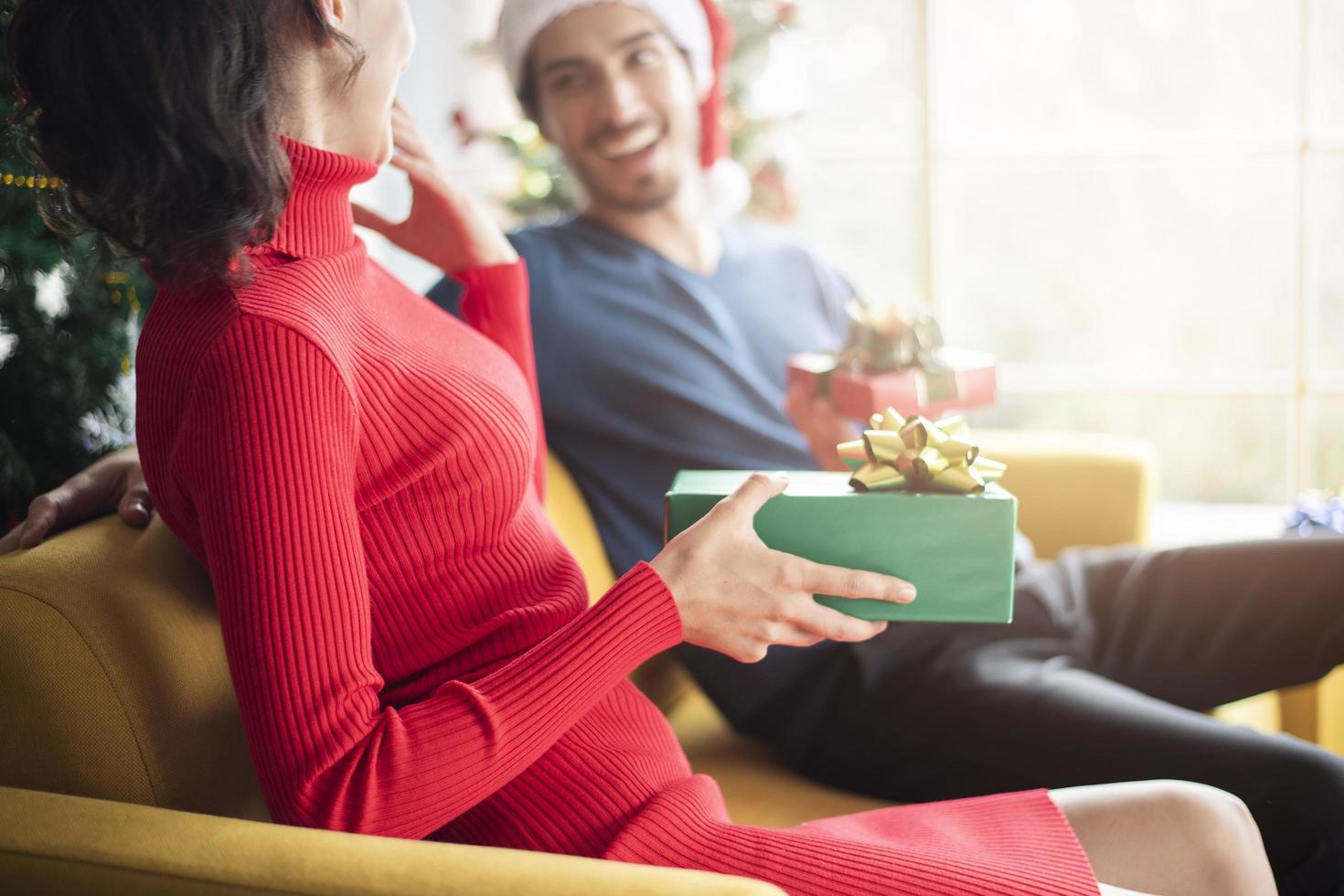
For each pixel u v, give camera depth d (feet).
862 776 4.45
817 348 6.33
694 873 2.43
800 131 10.62
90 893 2.53
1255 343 10.24
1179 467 10.54
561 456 5.42
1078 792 3.25
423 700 2.73
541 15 5.77
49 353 4.39
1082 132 10.28
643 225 5.97
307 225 2.82
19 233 4.07
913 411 5.26
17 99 2.62
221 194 2.48
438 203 3.96
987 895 2.75
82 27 2.43
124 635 3.08
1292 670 4.44
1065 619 4.77
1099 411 10.63
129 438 4.85
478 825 2.93
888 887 2.75
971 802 3.23
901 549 3.05
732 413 5.66
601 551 5.29
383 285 3.21
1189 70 9.95
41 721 2.94
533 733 2.60
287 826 2.56
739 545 2.83
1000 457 6.05
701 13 6.05
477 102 10.85
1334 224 9.78
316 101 2.83
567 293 5.67
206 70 2.43
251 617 2.38
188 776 3.09
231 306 2.52
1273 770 3.65
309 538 2.41
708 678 4.81
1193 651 4.60
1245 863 3.15
